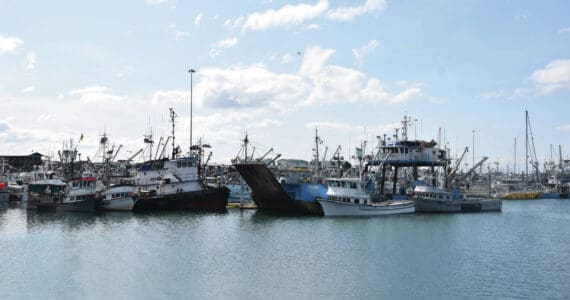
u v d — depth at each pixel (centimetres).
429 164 11081
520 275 5125
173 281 4722
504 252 6331
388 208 9744
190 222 8506
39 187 10112
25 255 5759
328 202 9250
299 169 11100
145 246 6303
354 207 9338
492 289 4612
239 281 4738
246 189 12444
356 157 10925
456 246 6631
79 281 4706
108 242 6550
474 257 5962
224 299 4212
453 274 5119
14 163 19075
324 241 6769
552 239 7475
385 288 4572
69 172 13450
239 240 6769
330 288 4550
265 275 4956
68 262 5428
